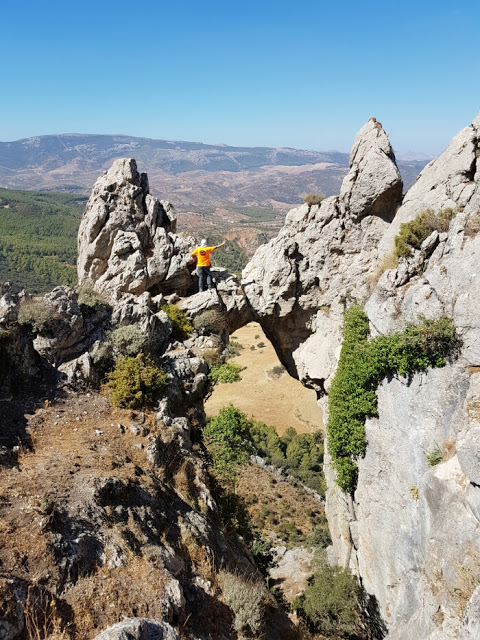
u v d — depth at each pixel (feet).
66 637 26.50
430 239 64.80
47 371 55.57
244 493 127.34
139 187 89.86
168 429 52.03
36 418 47.98
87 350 59.31
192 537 40.34
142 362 57.98
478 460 43.70
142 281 84.02
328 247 88.69
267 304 91.40
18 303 57.06
